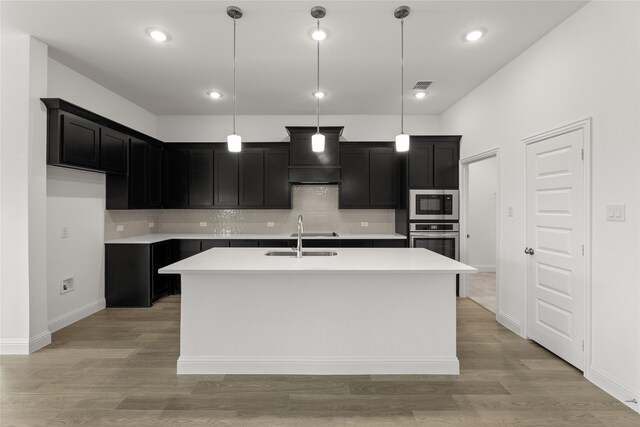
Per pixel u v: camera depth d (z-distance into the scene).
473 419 2.04
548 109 2.93
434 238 4.82
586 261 2.47
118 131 4.05
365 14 2.67
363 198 5.21
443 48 3.23
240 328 2.63
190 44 3.16
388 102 4.85
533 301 3.16
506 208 3.58
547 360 2.81
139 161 4.53
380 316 2.63
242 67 3.66
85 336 3.32
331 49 3.26
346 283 2.63
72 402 2.20
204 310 2.62
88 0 2.48
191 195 5.24
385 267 2.49
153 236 4.94
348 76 3.91
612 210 2.27
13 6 2.54
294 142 4.93
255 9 2.61
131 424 1.98
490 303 4.52
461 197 4.79
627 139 2.15
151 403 2.20
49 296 3.38
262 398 2.27
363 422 2.02
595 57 2.41
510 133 3.51
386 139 5.48
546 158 2.94
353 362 2.62
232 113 5.39
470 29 2.89
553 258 2.86
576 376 2.54
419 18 2.72
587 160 2.46
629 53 2.14
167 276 4.85
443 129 5.34
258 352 2.63
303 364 2.62
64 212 3.57
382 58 3.45
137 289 4.29
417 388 2.39
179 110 5.21
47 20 2.73
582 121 2.51
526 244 3.24
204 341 2.62
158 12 2.65
